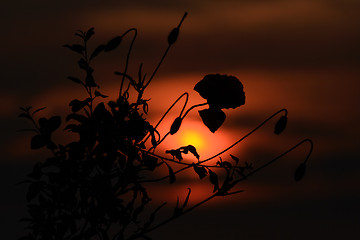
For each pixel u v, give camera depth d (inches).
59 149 197.2
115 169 205.5
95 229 198.4
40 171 195.6
